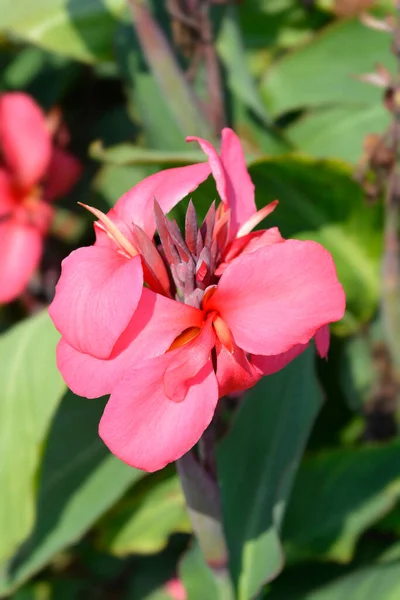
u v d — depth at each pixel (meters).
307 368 0.86
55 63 1.40
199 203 0.84
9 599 1.11
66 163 1.18
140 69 1.10
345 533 0.94
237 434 0.86
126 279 0.64
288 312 0.65
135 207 0.70
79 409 0.96
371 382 1.08
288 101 1.20
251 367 0.66
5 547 0.88
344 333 1.03
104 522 1.02
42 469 0.94
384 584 0.93
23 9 1.20
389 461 0.97
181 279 0.67
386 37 1.17
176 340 0.67
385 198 0.94
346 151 1.17
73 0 1.20
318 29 1.29
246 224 0.69
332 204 0.93
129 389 0.65
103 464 0.94
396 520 0.99
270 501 0.84
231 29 1.12
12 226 1.09
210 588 0.83
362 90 1.18
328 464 0.98
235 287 0.65
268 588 0.96
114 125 1.40
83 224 1.25
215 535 0.75
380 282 0.98
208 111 1.08
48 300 1.21
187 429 0.65
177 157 0.86
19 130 1.10
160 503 1.02
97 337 0.64
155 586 1.11
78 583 1.13
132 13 0.97
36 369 0.87
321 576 0.97
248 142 1.12
